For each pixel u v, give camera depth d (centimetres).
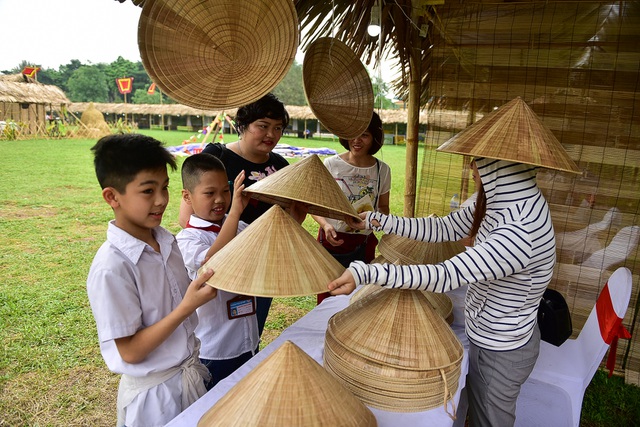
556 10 303
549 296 236
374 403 136
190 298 128
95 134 2425
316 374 111
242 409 105
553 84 314
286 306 432
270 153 255
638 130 300
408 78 413
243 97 157
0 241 585
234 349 196
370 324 145
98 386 296
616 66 297
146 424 140
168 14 143
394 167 1423
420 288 142
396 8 292
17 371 307
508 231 145
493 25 322
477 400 176
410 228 202
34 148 1702
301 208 192
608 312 207
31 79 2653
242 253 129
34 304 407
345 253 294
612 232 317
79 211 758
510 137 145
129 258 132
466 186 366
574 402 211
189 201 190
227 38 157
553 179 326
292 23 148
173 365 142
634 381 317
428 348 138
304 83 171
